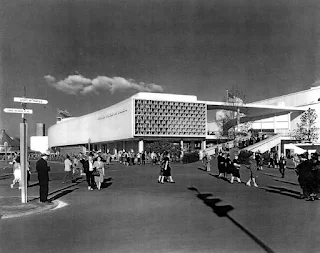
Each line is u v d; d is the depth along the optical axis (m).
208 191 16.88
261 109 82.06
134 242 7.24
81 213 11.13
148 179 24.41
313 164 13.71
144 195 15.49
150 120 69.38
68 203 13.55
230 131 73.12
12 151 111.38
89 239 7.61
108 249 6.77
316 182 13.52
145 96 70.88
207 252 6.43
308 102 83.75
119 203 13.16
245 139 66.31
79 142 103.12
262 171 31.84
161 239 7.44
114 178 25.38
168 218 9.88
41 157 13.84
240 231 8.11
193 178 24.97
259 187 18.70
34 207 12.37
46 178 13.77
